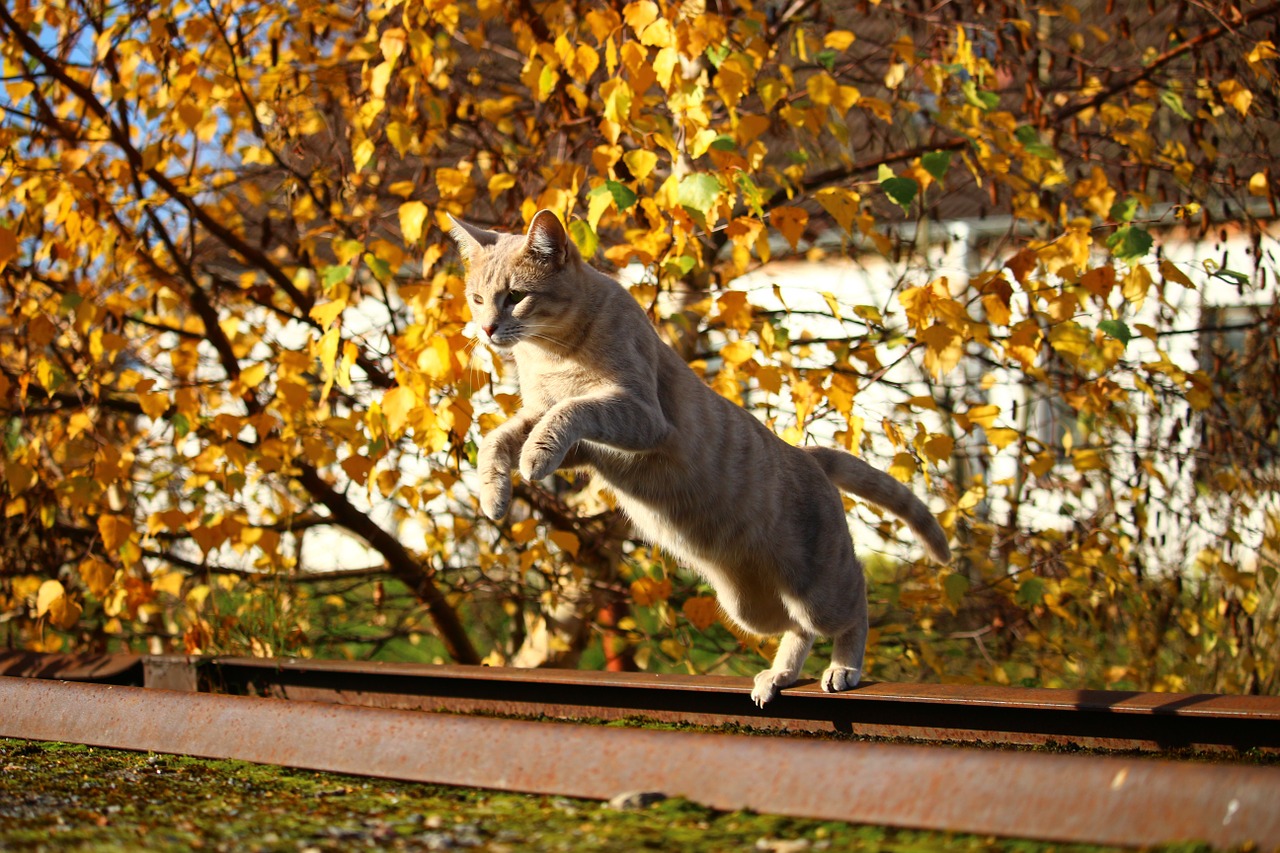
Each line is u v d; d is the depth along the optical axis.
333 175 5.00
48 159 4.51
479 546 5.14
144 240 4.56
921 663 4.90
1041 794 1.73
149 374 5.33
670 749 2.04
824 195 3.53
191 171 4.62
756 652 4.65
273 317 5.46
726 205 3.63
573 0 4.39
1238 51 4.72
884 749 1.88
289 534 5.16
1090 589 4.70
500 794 2.15
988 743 2.93
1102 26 6.20
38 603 4.24
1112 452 4.97
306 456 4.54
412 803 2.09
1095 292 3.68
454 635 5.51
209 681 3.75
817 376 4.12
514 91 5.75
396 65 4.35
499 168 4.90
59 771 2.42
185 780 2.32
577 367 3.42
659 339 3.61
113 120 4.42
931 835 1.77
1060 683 5.03
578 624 5.49
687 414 3.47
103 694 2.73
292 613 4.87
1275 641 4.78
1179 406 5.32
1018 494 4.94
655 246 3.83
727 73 3.56
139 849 1.74
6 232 3.91
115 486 4.92
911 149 5.09
